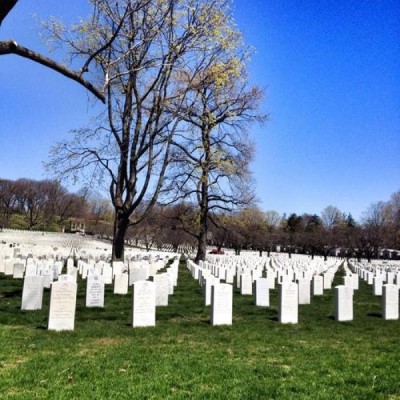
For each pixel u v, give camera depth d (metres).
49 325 10.60
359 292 21.98
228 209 38.25
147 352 8.62
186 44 21.42
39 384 6.35
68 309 10.71
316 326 12.34
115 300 16.19
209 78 25.27
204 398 5.97
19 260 26.50
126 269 24.11
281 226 117.06
